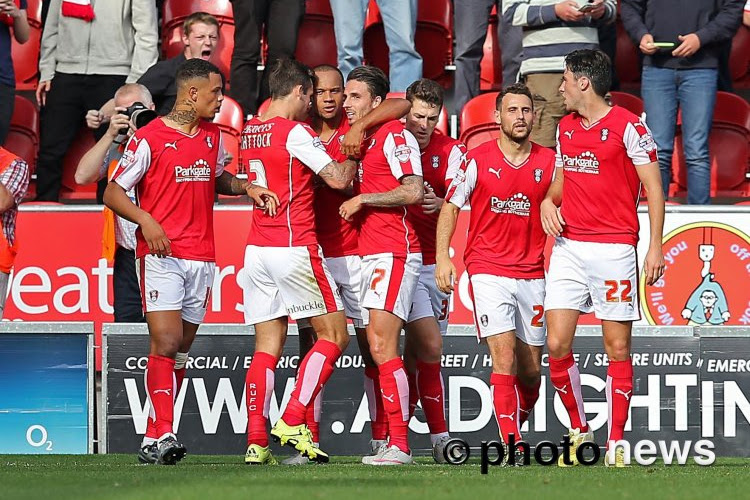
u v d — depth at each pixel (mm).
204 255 22328
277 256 21344
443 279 21719
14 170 24391
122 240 27062
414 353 23938
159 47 38750
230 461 23125
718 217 29203
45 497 14719
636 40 32625
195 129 22141
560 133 21953
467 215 29188
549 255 29328
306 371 21359
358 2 33969
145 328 25312
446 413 25203
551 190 22219
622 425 22047
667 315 29188
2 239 24594
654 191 21375
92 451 25328
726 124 35750
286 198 21391
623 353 21969
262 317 21797
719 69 36375
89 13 34250
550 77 32062
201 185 22188
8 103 33906
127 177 21688
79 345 25406
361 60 34219
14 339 25344
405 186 21344
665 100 32625
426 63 38219
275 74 21828
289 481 16734
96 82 34375
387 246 21578
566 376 22234
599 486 16234
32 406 25344
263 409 21750
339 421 25172
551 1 32125
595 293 21844
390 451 21688
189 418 25203
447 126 36156
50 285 29672
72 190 35906
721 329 25172
